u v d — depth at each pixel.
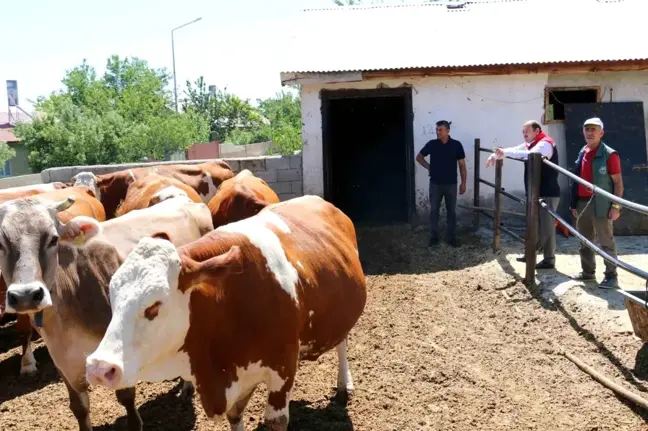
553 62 11.59
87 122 34.91
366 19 15.16
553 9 14.91
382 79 12.27
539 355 6.33
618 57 11.57
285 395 4.09
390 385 5.82
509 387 5.70
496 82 12.23
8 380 6.64
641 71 12.05
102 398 5.95
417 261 10.30
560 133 12.27
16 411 5.84
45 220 4.46
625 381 5.64
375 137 17.59
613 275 7.62
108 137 35.44
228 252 3.61
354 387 5.71
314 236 4.71
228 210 7.81
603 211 7.48
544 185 8.62
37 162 34.44
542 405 5.34
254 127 53.03
